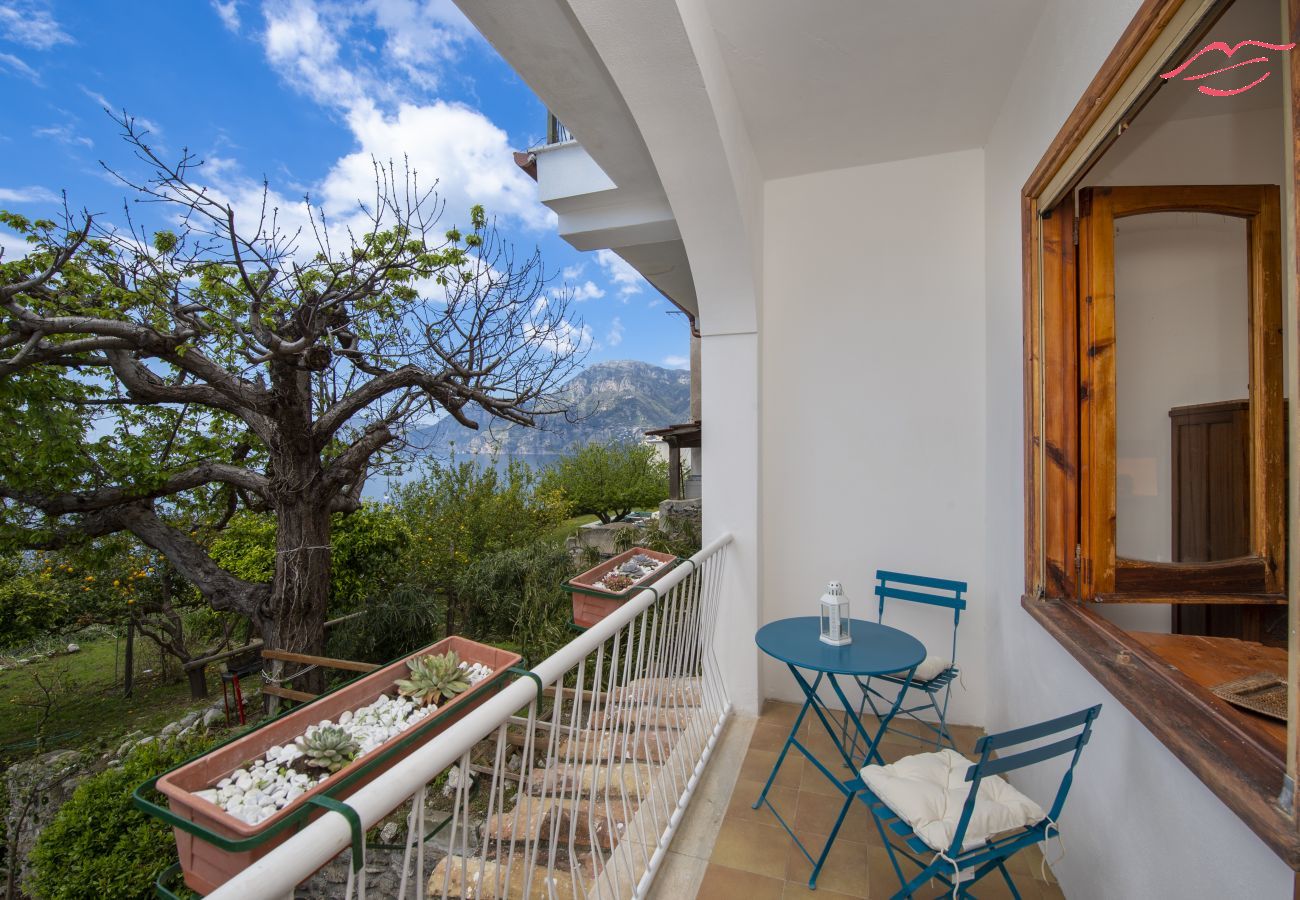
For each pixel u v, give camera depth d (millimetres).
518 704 1126
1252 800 895
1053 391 2049
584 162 3391
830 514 3113
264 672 5121
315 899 3014
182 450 6320
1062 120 1812
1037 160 2053
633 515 14867
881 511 3031
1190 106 1956
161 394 5020
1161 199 1922
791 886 1838
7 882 4773
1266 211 1875
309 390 5160
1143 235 2021
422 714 2082
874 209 3020
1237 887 997
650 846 1979
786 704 3166
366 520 7145
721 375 3000
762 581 3207
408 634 6852
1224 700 1221
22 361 4008
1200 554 1949
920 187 2947
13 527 5301
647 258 4203
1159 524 2018
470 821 3018
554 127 3553
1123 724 1437
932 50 2158
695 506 8641
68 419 5355
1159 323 2018
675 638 2324
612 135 2668
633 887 1735
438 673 2215
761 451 3176
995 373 2635
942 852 1365
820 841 2043
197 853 1529
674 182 2426
